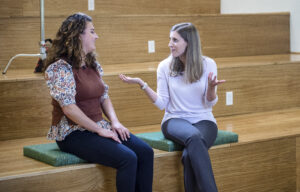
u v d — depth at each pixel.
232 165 2.61
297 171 2.87
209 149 2.51
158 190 2.42
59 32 2.20
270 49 4.66
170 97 2.56
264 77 3.66
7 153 2.50
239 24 4.46
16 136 2.89
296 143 2.85
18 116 2.88
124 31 3.95
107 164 2.14
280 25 4.68
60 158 2.17
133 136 2.27
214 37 4.36
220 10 4.86
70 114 2.10
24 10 3.77
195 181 2.28
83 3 4.06
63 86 2.11
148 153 2.20
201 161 2.22
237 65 3.55
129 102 3.18
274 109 3.74
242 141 2.65
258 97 3.65
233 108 3.56
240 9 4.99
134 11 4.32
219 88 3.48
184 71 2.52
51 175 2.13
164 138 2.54
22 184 2.08
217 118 3.46
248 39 4.52
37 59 3.68
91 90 2.20
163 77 2.56
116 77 3.13
